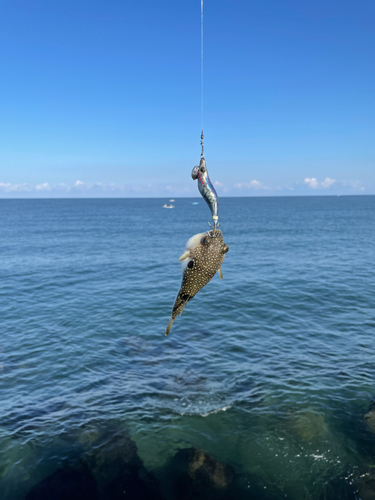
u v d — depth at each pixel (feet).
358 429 29.19
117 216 372.17
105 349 43.98
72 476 25.48
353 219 288.10
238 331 49.34
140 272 88.79
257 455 26.99
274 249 124.57
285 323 52.29
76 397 34.01
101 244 142.92
